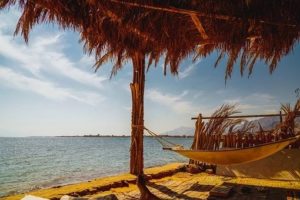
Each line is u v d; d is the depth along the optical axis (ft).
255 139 27.48
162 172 28.37
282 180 25.72
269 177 26.32
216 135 29.58
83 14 11.64
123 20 11.98
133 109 27.45
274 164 26.37
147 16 12.10
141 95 27.32
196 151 19.56
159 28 13.01
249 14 11.57
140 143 27.27
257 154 17.89
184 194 19.67
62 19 11.96
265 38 13.15
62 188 20.88
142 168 27.43
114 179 24.41
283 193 18.89
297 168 25.40
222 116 29.86
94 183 22.72
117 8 11.38
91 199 11.69
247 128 28.37
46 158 106.83
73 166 70.79
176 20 12.94
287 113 26.37
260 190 19.52
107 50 14.74
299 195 18.81
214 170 30.01
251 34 13.97
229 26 12.63
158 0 11.38
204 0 11.23
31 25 11.80
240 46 13.65
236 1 11.04
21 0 11.02
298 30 12.59
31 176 50.93
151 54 17.94
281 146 17.03
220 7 11.32
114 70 23.91
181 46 14.99
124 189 21.68
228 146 28.71
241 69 15.51
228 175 28.30
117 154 134.00
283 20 11.93
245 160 18.70
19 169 65.46
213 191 18.28
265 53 14.61
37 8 11.59
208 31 14.01
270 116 27.25
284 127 26.23
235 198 17.39
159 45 14.71
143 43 15.14
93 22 12.20
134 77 27.50
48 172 57.31
